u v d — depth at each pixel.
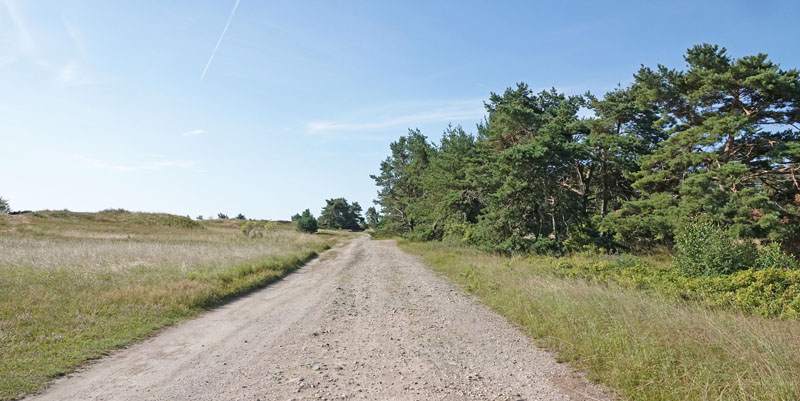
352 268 21.77
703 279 10.86
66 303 9.55
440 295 12.88
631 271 13.62
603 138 29.53
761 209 21.08
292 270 20.86
